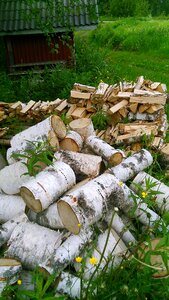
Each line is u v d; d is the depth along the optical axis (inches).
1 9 494.9
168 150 227.5
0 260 144.2
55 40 478.3
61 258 138.7
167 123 282.2
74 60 475.5
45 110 282.4
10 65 486.9
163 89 291.3
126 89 277.7
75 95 276.1
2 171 185.3
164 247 123.2
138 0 1210.0
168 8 1448.1
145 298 121.4
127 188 161.6
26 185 155.9
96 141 204.2
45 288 113.0
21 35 476.7
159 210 167.2
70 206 142.8
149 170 195.5
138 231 157.6
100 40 757.9
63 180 163.0
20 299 120.2
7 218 169.2
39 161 175.6
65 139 197.5
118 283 126.0
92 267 133.4
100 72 438.6
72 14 470.9
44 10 473.1
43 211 158.4
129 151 233.9
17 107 290.0
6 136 260.8
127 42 693.3
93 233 148.6
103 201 149.1
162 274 127.7
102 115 261.1
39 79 413.1
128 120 260.8
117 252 143.8
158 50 649.0
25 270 146.7
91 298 122.0
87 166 178.9
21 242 148.4
